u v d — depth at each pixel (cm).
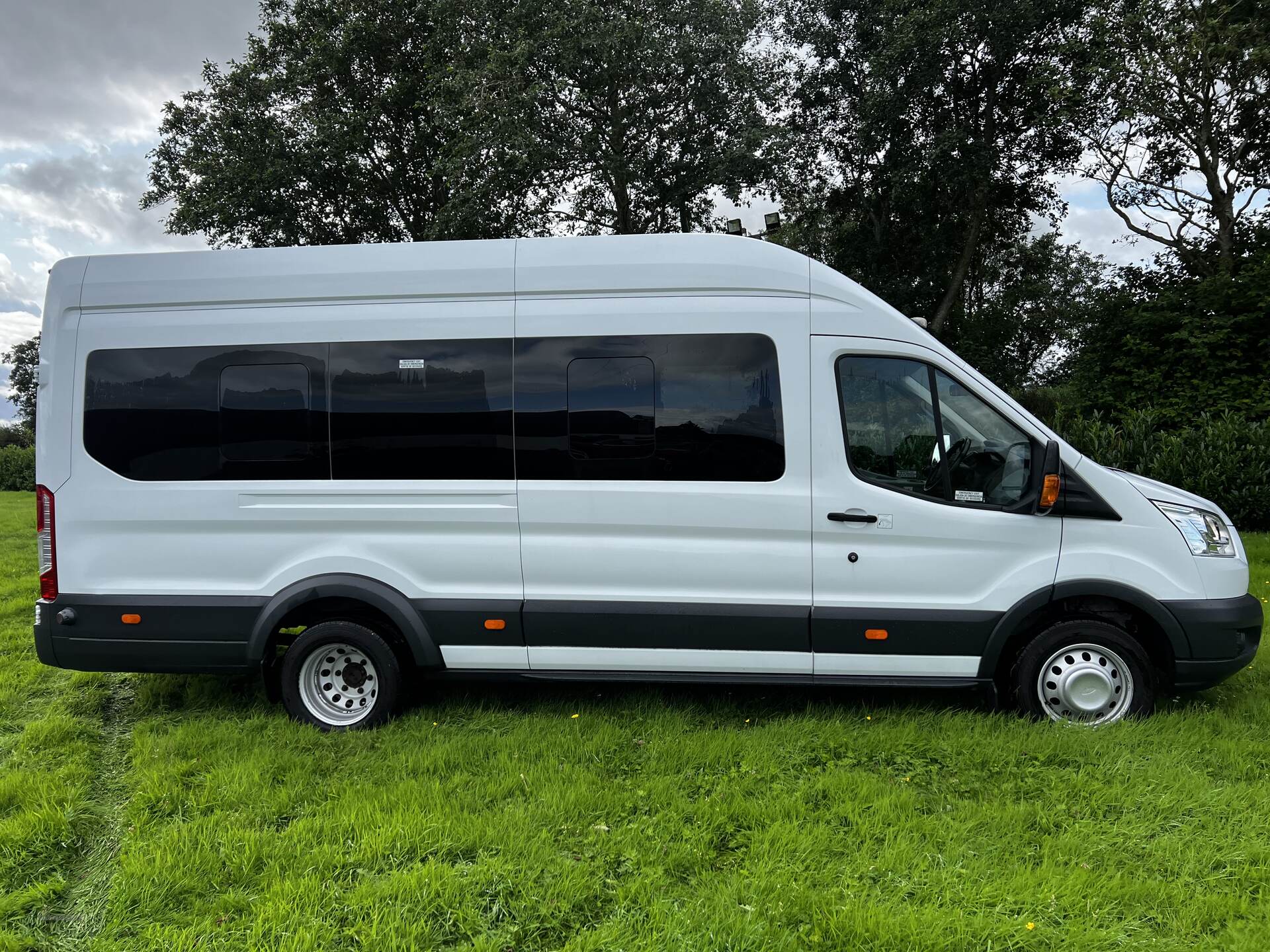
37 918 260
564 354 387
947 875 265
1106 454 992
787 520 378
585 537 388
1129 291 1441
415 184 1947
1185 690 378
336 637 402
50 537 406
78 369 404
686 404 382
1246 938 232
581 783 331
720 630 382
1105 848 280
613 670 395
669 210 1858
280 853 282
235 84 1820
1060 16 1479
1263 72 1253
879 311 382
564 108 1656
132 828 311
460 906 251
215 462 400
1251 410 1127
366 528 397
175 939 239
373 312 396
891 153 1720
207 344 400
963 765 345
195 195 1842
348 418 396
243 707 444
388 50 1830
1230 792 318
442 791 327
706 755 356
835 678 385
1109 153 1484
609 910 253
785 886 260
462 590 396
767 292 383
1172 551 368
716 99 1686
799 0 1823
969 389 376
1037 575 371
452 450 392
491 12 1575
